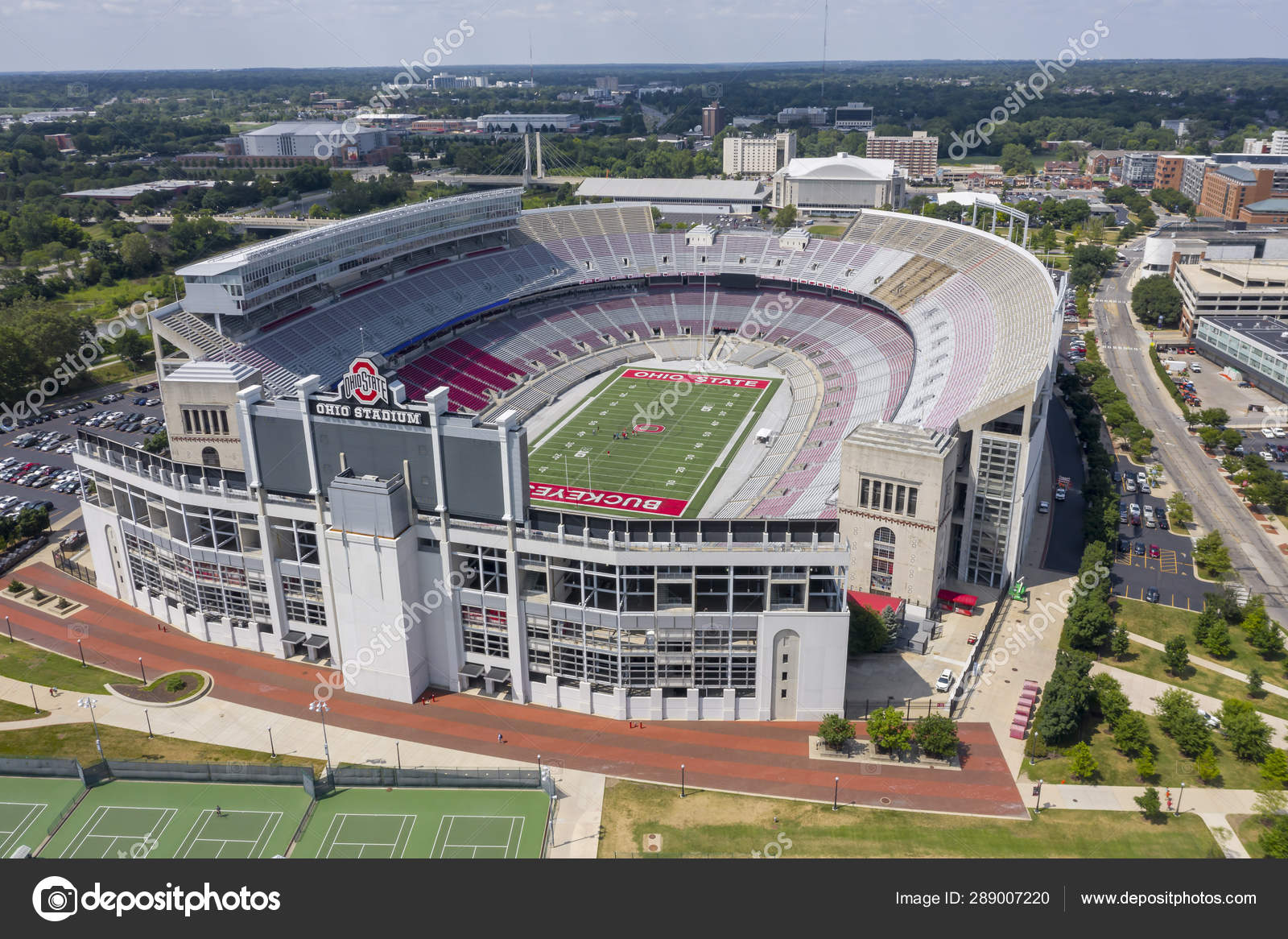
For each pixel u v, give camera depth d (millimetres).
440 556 101938
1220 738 98000
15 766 92562
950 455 115188
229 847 83312
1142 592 127625
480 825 86188
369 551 99938
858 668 110188
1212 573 132625
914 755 95500
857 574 121625
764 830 84938
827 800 89125
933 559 115438
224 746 97688
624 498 156250
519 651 102688
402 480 99438
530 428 188750
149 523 117625
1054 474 165500
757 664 98812
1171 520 147875
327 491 103375
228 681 108125
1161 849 82250
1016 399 117188
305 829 85812
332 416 100125
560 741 98188
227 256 176500
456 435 96500
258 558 108875
